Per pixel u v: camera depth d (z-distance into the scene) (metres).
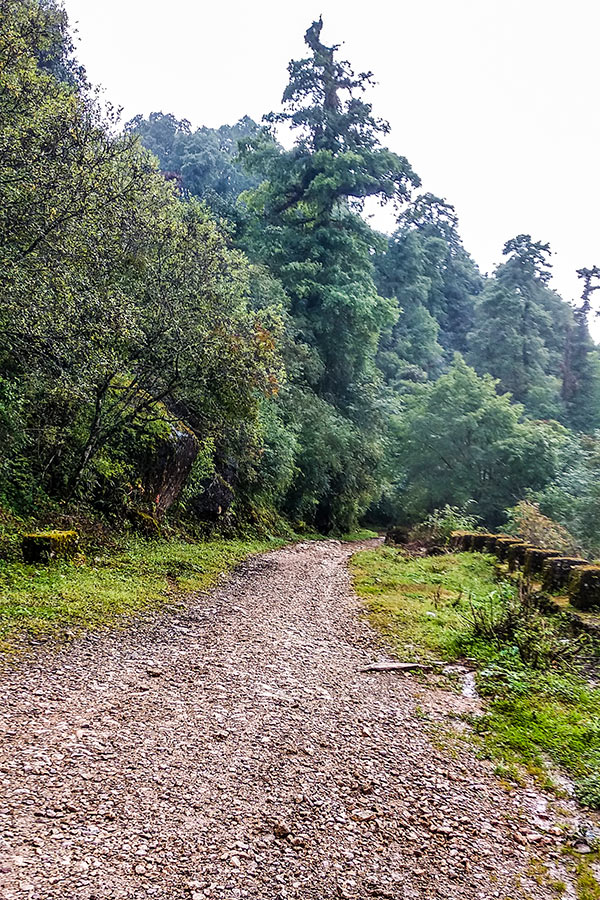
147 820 3.53
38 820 3.39
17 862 3.02
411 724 5.43
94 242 11.54
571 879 3.45
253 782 4.10
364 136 36.84
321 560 17.61
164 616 8.24
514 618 7.72
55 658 6.04
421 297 59.94
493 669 6.68
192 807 3.72
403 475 33.34
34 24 11.62
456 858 3.54
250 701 5.54
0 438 11.13
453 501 30.06
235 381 15.29
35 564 9.14
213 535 17.52
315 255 33.78
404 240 60.44
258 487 22.95
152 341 13.12
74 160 10.77
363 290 33.12
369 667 6.89
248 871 3.19
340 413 34.47
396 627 8.77
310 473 28.34
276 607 9.79
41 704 4.93
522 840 3.80
